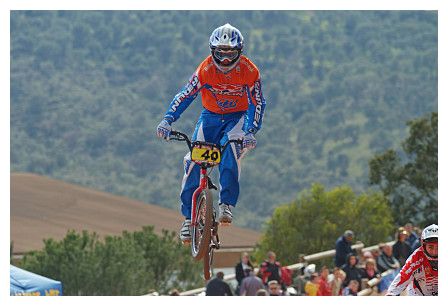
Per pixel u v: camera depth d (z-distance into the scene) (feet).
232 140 49.70
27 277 84.28
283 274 105.60
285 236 228.63
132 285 160.97
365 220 236.22
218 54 48.96
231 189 50.03
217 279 93.20
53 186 314.14
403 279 51.67
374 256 122.01
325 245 228.84
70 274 156.76
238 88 49.90
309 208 234.17
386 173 318.24
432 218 308.60
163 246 179.42
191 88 50.08
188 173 51.44
